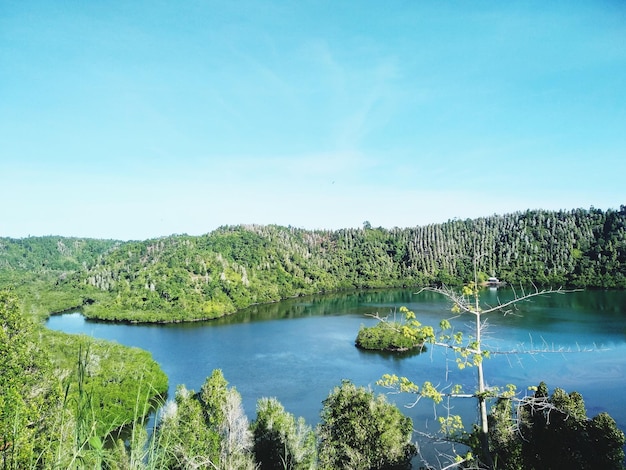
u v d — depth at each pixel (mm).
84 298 148125
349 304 145125
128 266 176000
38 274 188500
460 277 171125
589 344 69438
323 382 63906
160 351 87375
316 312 133375
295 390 60969
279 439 32281
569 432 25812
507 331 76188
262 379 66500
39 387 19062
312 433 34406
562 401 26734
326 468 28625
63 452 5613
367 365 71250
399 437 28438
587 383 54750
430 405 50531
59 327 114938
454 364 68188
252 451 30094
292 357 78500
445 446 38531
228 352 84375
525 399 11664
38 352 23562
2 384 19031
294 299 173750
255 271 189000
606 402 49344
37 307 129125
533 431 25656
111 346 69750
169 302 138875
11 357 21453
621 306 104125
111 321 126000
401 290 180000
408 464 28891
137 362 59125
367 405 29141
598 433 26328
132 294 145625
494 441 24062
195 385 65625
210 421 28609
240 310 147250
